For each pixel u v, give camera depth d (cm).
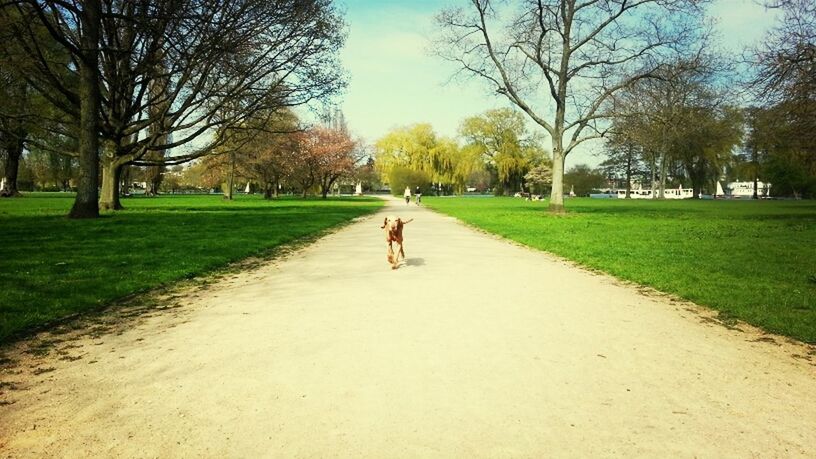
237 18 2302
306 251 1378
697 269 1057
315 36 2656
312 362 488
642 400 404
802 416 378
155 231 1758
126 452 318
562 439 337
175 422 360
